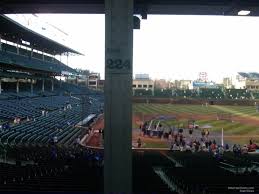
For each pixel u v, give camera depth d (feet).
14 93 304.91
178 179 69.92
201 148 160.04
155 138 197.36
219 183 63.46
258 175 74.90
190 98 510.58
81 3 62.64
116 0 51.67
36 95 334.65
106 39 52.26
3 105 238.07
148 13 68.28
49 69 360.89
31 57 359.25
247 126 255.70
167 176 80.94
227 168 97.96
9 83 342.23
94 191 54.54
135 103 481.46
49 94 369.71
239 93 576.20
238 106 457.68
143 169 83.82
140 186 60.49
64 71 413.18
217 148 149.28
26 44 353.51
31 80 347.56
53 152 111.65
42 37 317.83
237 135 215.10
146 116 313.12
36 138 154.30
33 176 69.77
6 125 170.91
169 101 492.95
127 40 52.11
